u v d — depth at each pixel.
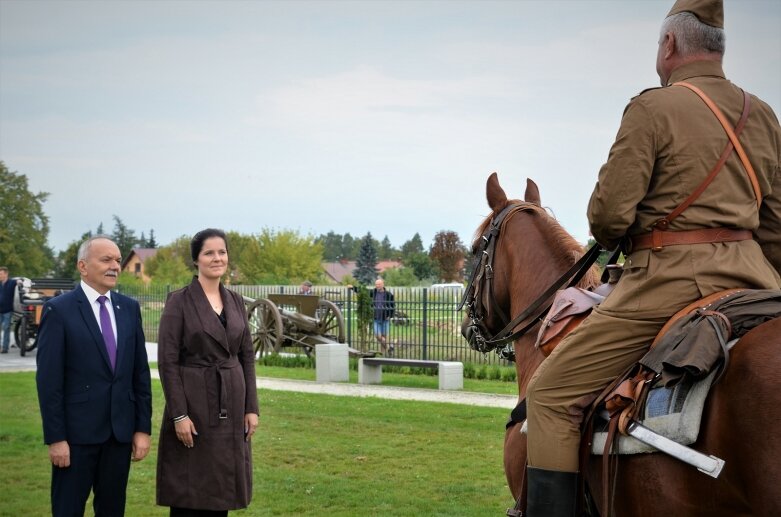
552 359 3.34
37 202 71.69
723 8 3.25
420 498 7.59
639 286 3.13
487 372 17.80
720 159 3.07
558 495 3.27
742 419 2.59
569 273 3.88
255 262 59.06
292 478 8.32
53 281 26.47
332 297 24.30
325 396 14.26
